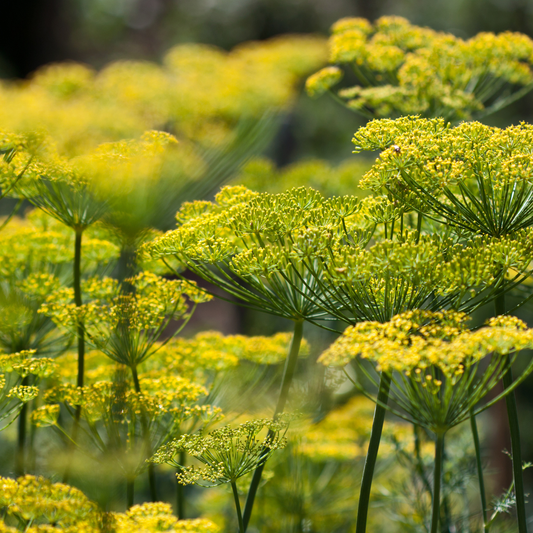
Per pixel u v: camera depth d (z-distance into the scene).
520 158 1.77
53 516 1.76
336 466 3.62
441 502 2.85
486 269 1.69
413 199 1.90
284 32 10.84
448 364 1.54
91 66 10.48
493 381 1.58
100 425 3.09
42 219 3.00
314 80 3.30
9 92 3.67
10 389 2.23
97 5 11.18
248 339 2.97
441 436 1.66
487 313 6.12
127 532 1.77
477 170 1.84
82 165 2.13
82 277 3.10
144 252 2.29
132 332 2.20
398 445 3.13
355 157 9.05
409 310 1.85
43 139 2.05
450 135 1.88
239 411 2.75
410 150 1.79
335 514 3.49
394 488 3.33
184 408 2.20
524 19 8.91
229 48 10.79
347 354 1.56
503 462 5.64
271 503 3.43
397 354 1.52
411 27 3.54
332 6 10.70
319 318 2.12
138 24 12.04
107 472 2.05
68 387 2.20
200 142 3.67
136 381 2.25
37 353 2.80
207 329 8.48
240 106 3.93
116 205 2.23
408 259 1.68
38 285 2.60
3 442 3.20
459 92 3.11
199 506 3.96
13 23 9.03
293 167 5.55
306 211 1.91
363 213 1.95
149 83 3.74
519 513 1.86
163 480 4.30
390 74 3.35
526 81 3.29
